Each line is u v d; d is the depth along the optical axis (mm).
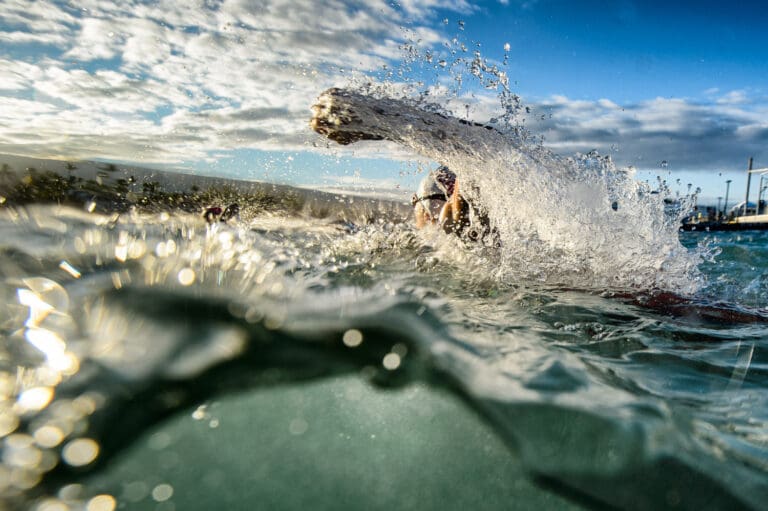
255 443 790
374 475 732
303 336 1204
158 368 983
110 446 743
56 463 687
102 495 641
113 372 941
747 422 927
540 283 2061
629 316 1662
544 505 690
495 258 2395
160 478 686
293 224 2836
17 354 938
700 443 839
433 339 1239
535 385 1017
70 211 2105
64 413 797
